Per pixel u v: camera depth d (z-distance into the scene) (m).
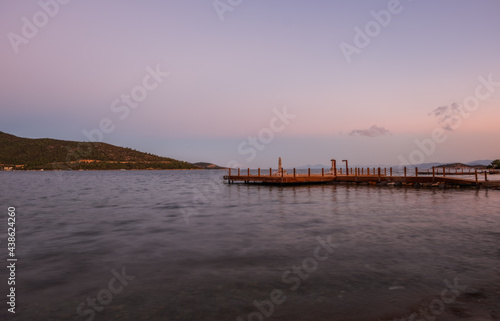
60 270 9.30
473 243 12.02
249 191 37.19
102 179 88.75
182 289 7.86
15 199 30.17
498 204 23.20
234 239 13.02
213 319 6.36
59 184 60.50
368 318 6.35
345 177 44.69
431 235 13.42
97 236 13.68
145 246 11.97
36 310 6.80
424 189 36.16
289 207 22.70
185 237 13.43
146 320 6.36
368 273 8.84
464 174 62.41
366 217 18.11
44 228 15.48
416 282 8.13
